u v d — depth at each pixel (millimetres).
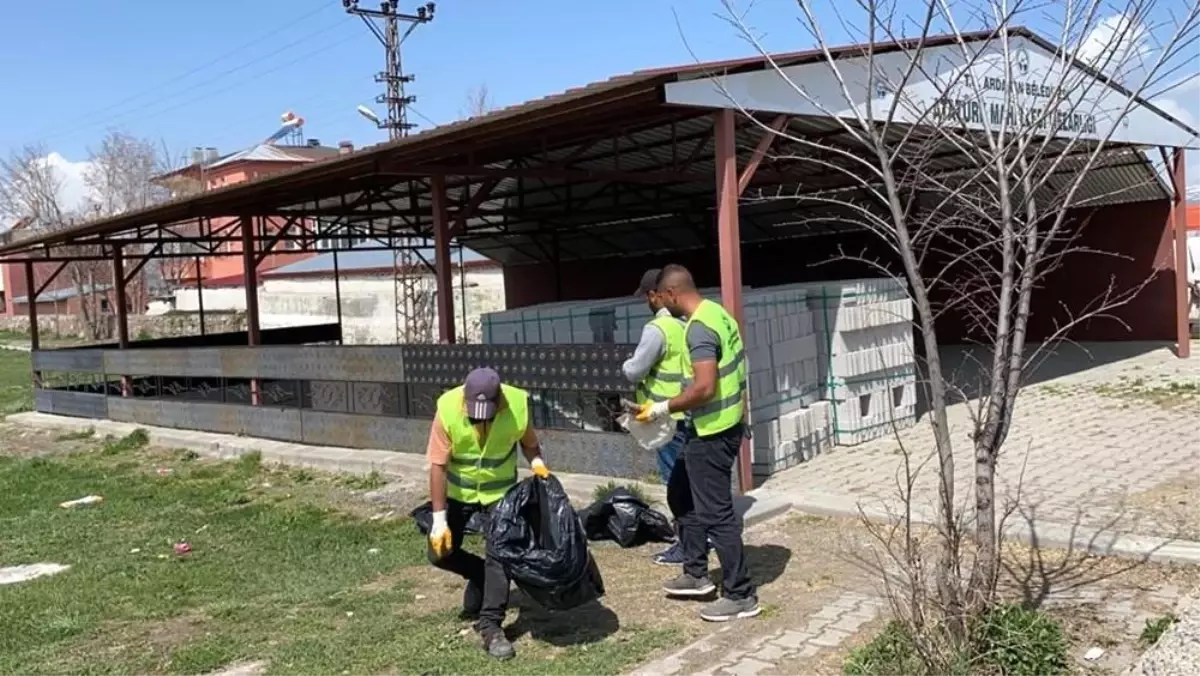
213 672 4906
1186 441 8805
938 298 18531
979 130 5266
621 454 8289
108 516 9031
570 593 4734
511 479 5055
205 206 13500
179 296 43594
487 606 4828
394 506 8648
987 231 5074
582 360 8359
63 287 54812
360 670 4742
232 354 12906
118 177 53594
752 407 8320
